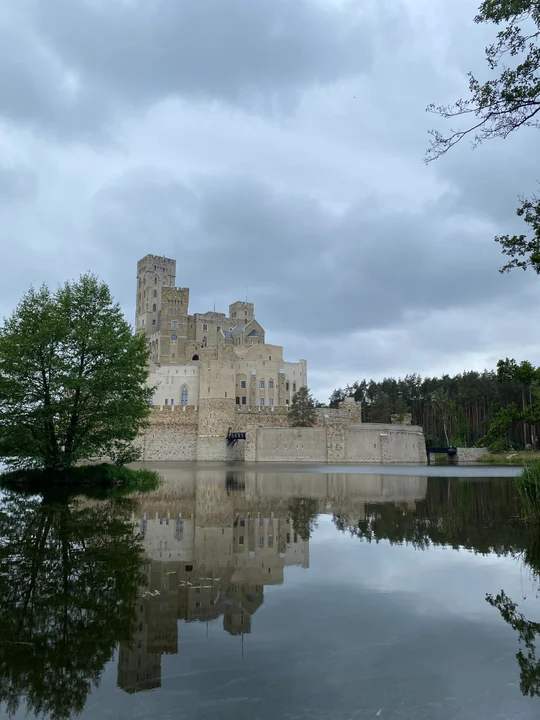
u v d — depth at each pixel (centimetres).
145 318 14750
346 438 8919
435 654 736
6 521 1841
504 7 1375
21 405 3334
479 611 909
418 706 597
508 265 1741
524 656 728
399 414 11606
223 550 1406
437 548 1431
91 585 1065
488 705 597
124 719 567
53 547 1415
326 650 748
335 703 602
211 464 8119
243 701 608
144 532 1669
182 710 586
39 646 767
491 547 1438
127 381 3544
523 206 1708
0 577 1117
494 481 4203
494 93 1417
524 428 10775
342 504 2480
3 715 576
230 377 9862
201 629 832
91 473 3462
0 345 3269
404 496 2888
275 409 10381
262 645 766
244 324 15200
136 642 780
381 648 755
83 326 3384
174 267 15338
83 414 3484
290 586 1065
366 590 1035
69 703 601
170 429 9669
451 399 12769
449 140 1509
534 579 1108
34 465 3400
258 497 2822
